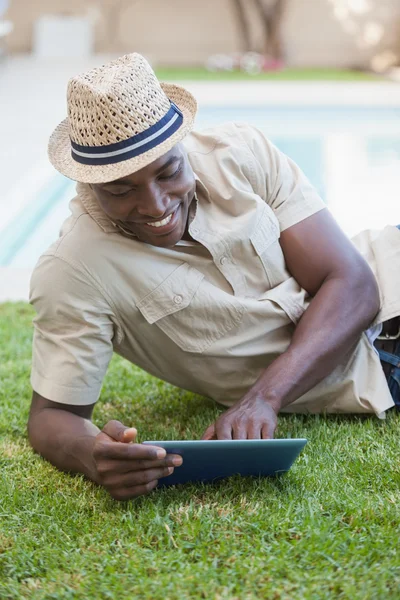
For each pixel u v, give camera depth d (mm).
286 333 2941
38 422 2754
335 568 2100
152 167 2344
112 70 2432
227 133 2920
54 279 2656
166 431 2996
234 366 2908
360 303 2859
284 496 2443
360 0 16609
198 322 2793
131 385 3486
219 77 14742
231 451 2367
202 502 2467
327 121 11070
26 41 17359
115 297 2689
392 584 2012
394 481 2533
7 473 2740
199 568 2107
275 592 2012
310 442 2812
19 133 10039
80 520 2404
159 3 17031
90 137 2373
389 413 3020
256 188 2900
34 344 2803
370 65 16812
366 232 3291
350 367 2953
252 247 2816
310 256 2895
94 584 2098
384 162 9258
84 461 2590
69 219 2746
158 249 2719
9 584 2125
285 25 16891
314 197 2961
